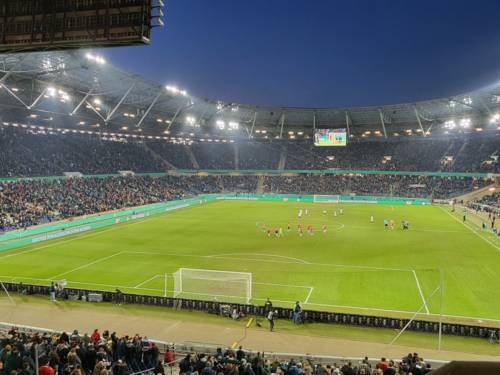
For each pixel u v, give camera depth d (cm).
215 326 2397
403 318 2464
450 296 2888
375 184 10444
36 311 2605
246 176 11538
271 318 2344
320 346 2123
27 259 3956
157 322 2447
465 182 9569
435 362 1852
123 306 2738
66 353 1430
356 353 2031
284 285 3156
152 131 10269
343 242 4806
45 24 1562
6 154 7156
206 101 9131
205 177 11319
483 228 5706
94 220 6059
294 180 11144
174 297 2805
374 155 11525
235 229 5741
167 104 8638
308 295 2931
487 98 8100
